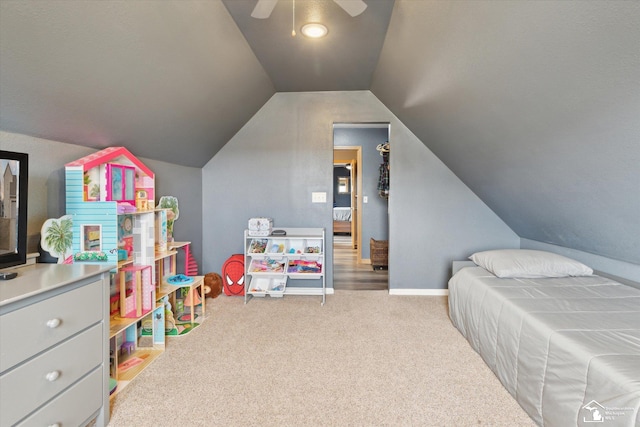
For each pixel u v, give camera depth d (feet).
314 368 6.84
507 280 8.09
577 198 7.04
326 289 12.18
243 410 5.51
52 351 4.18
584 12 3.70
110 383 5.90
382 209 18.47
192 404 5.65
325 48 8.50
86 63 5.13
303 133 12.13
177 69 6.90
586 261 9.26
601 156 5.42
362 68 9.85
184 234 11.10
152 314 7.50
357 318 9.68
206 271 12.48
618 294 6.96
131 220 7.29
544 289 7.31
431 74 7.44
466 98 7.10
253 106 11.48
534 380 5.32
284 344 7.93
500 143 7.57
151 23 5.41
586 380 4.32
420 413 5.47
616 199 6.10
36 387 3.96
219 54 7.61
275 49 8.54
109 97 6.10
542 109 5.57
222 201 12.35
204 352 7.50
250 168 12.28
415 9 6.07
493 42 5.17
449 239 12.01
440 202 11.97
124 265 6.84
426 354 7.48
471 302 7.98
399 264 12.06
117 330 5.93
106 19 4.77
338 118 12.02
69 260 5.76
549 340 5.09
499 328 6.54
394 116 11.94
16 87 4.64
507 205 10.41
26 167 4.79
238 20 7.05
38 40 4.30
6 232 4.55
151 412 5.44
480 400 5.84
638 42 3.51
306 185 12.19
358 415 5.41
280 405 5.65
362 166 18.47
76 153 6.53
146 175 7.73
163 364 6.96
